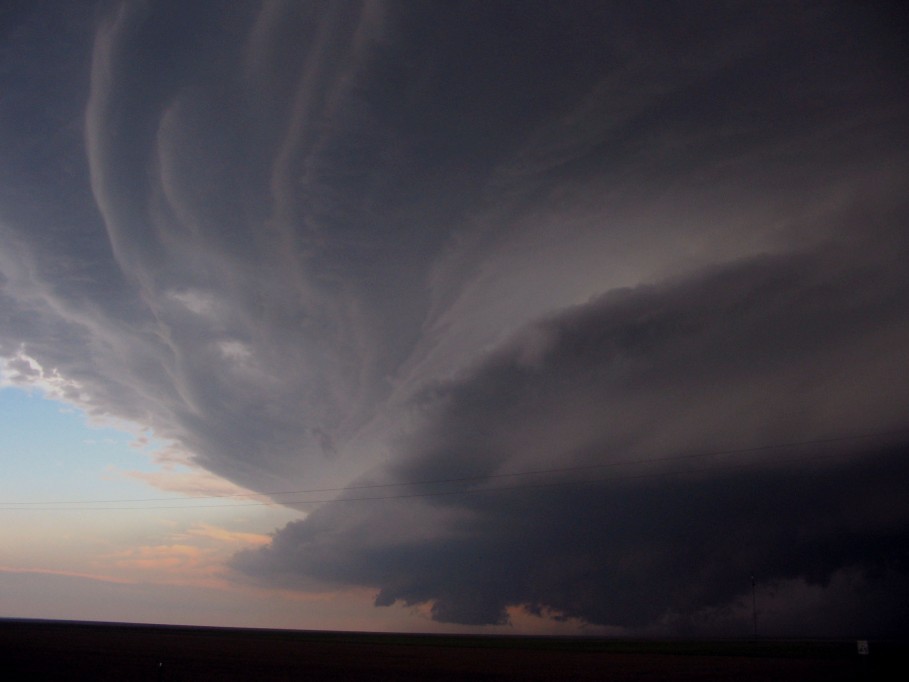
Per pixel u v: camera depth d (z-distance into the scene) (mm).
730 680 45094
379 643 123000
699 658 74312
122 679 40406
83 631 136625
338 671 51656
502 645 122562
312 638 148125
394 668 56188
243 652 75750
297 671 50719
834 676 47969
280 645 99688
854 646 103188
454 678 46938
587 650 99062
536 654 85312
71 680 39469
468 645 120500
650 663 65750
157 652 70188
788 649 95562
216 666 53312
